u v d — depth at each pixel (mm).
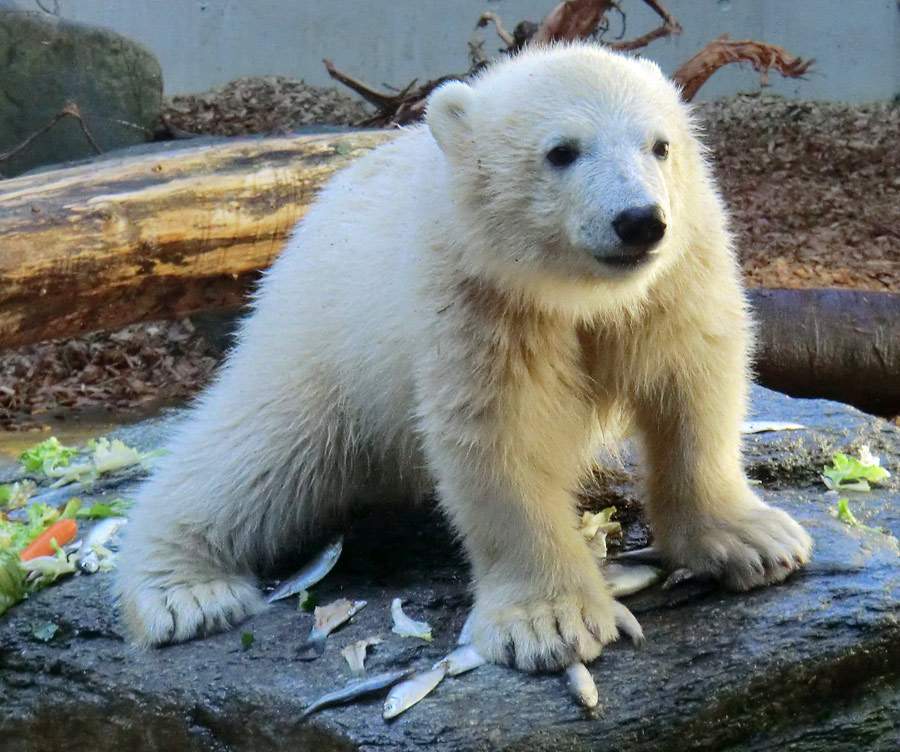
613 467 4496
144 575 3809
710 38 18438
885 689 3311
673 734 3062
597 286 3201
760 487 4340
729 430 3502
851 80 18969
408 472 4070
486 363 3197
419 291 3281
